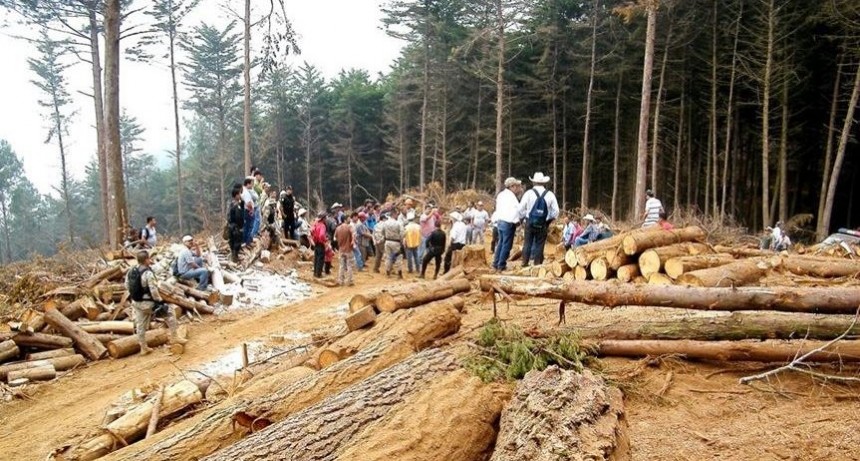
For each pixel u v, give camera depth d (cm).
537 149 4247
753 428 429
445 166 4319
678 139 3312
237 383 675
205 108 5194
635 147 3697
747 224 3612
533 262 1101
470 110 4434
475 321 746
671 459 391
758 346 517
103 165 2820
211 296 1200
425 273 1675
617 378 502
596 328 587
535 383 393
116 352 917
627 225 1938
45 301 1012
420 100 4275
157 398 597
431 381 461
